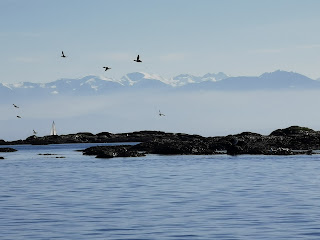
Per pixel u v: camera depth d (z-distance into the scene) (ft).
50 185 405.39
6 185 410.11
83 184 410.11
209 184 395.55
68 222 234.79
